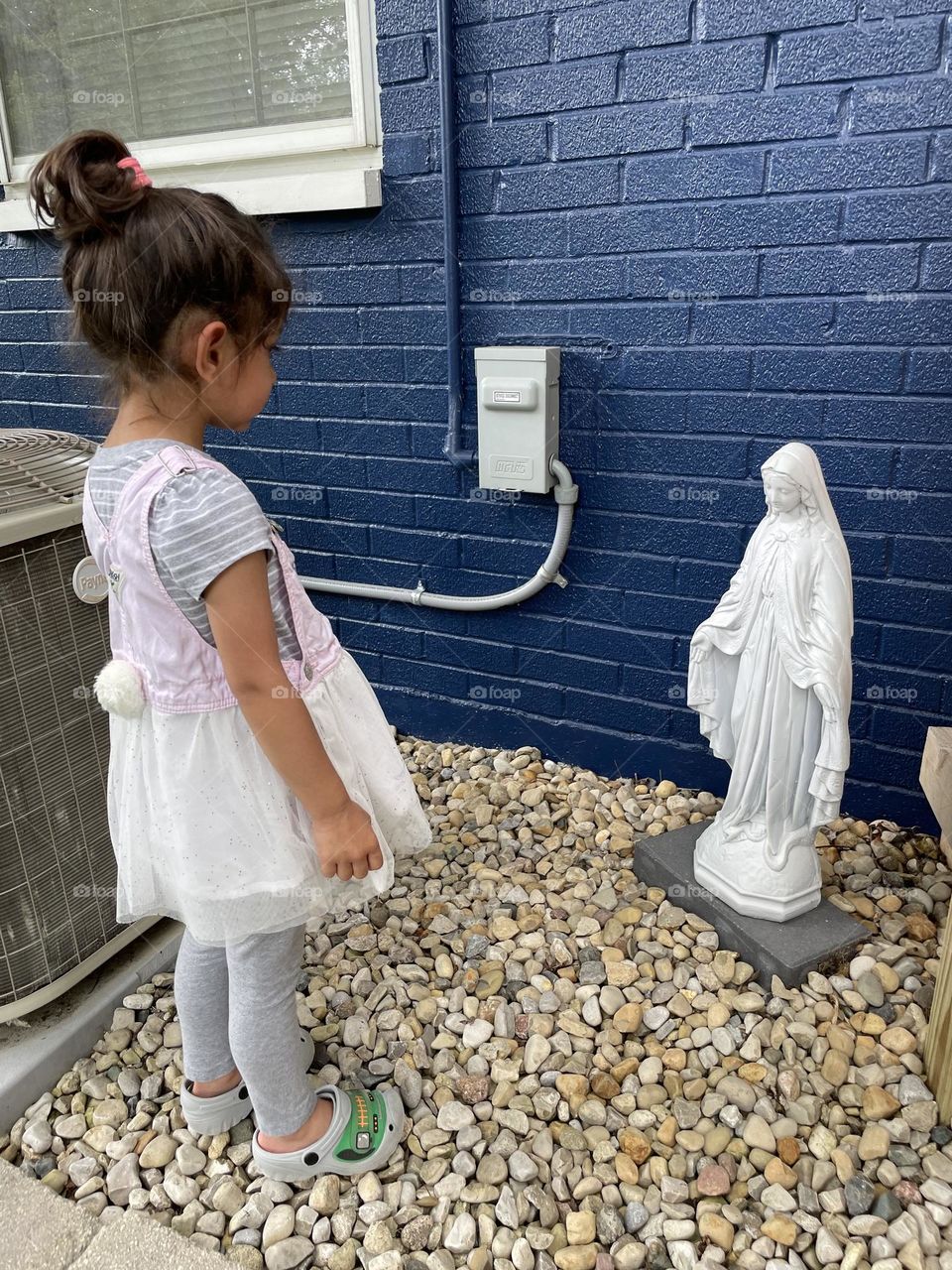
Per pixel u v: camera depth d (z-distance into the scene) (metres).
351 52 2.37
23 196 3.04
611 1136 1.60
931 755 1.60
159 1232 1.44
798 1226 1.44
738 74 1.98
